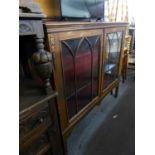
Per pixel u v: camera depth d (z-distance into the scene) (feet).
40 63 2.05
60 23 2.44
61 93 2.93
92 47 3.71
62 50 2.70
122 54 5.93
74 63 3.18
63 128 3.25
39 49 2.03
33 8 1.83
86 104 4.21
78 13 3.88
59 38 2.51
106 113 5.67
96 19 4.85
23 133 2.09
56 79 2.68
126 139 4.43
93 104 4.53
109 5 7.89
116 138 4.47
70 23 2.65
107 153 3.98
